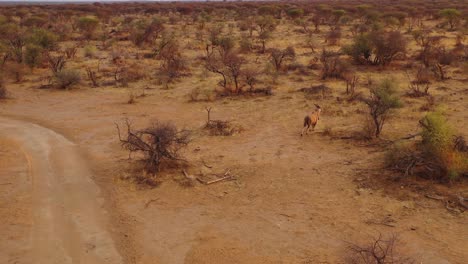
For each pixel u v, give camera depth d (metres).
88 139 16.66
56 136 17.11
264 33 44.69
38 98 23.61
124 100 22.83
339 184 11.99
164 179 12.65
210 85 25.53
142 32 47.31
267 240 9.47
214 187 12.12
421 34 40.69
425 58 29.92
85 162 14.24
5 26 44.97
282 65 30.52
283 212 10.66
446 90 22.45
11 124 18.83
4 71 28.53
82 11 90.44
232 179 12.59
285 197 11.45
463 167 11.62
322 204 10.95
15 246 9.40
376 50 30.84
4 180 12.80
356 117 18.23
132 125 18.30
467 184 11.33
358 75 27.45
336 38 42.19
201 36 47.91
